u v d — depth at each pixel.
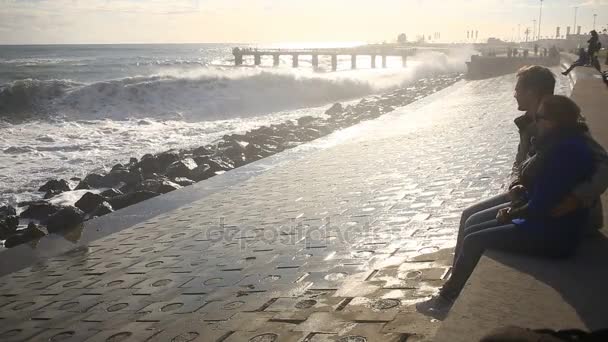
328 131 20.08
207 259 6.80
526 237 3.46
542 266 3.36
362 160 12.66
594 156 3.25
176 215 9.73
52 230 9.85
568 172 3.24
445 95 29.12
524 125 4.06
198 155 17.16
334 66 87.12
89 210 11.50
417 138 15.03
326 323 4.35
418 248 6.00
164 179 13.38
